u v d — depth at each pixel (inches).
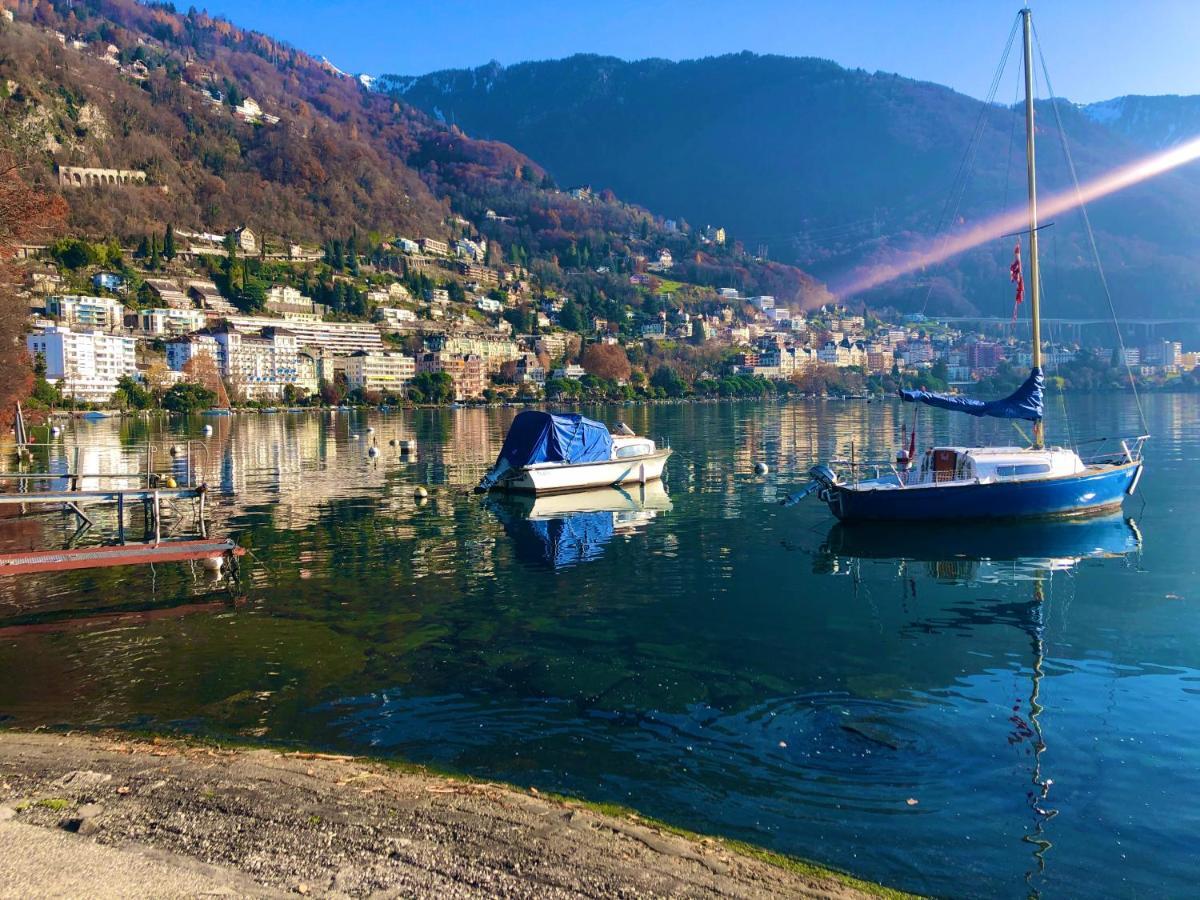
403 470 2544.3
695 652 771.4
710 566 1154.0
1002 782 513.3
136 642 797.2
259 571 1125.7
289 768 508.7
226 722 600.7
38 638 810.8
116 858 386.0
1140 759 546.3
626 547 1293.1
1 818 430.0
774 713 620.7
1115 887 408.8
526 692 663.8
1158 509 1567.4
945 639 815.1
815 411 7022.6
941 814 474.6
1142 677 706.2
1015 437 3639.3
